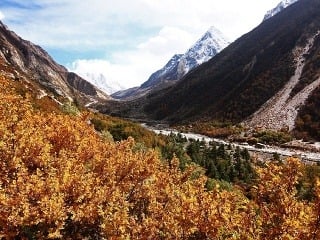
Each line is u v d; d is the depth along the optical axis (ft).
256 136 478.18
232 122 595.88
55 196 59.16
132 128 283.79
